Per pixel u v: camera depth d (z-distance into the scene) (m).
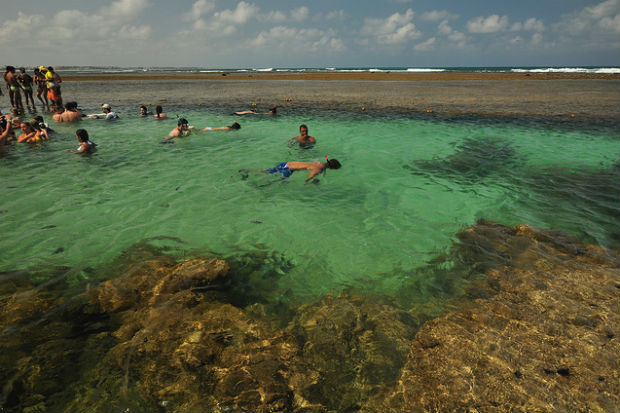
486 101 25.73
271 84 45.16
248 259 5.49
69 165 9.90
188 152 11.55
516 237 6.13
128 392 3.06
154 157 10.91
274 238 6.17
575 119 17.97
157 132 14.62
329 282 4.93
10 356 3.37
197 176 9.26
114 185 8.47
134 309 4.14
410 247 5.89
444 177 9.49
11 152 11.05
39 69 21.66
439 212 7.30
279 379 3.23
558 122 17.19
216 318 4.01
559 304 4.29
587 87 37.16
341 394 3.15
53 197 7.63
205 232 6.31
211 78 59.69
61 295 4.36
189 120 17.53
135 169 9.71
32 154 10.88
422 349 3.63
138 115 18.91
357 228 6.59
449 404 3.02
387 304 4.44
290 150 12.07
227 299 4.52
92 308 4.14
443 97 28.58
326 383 3.25
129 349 3.53
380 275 5.11
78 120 16.77
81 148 11.17
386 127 16.17
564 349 3.56
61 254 5.38
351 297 4.59
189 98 27.66
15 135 12.65
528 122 17.23
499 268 5.18
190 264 5.01
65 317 3.96
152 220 6.70
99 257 5.34
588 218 6.98
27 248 5.52
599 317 4.04
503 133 14.93
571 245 5.81
